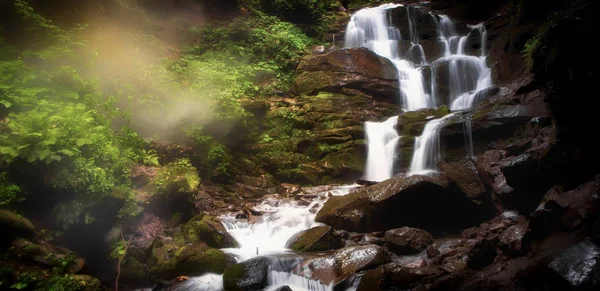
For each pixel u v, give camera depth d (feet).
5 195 25.13
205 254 28.66
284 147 49.39
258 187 44.55
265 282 26.48
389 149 46.21
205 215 33.83
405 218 33.50
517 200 31.07
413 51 69.41
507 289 21.06
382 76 57.31
